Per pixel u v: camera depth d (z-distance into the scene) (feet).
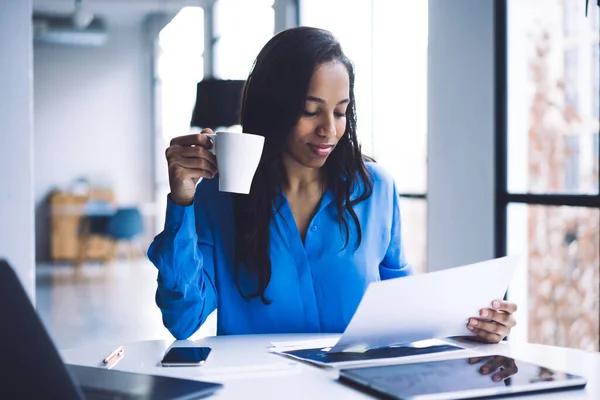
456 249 9.43
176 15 29.37
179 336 3.99
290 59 3.91
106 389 2.60
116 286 21.61
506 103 8.70
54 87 31.04
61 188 30.76
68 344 13.24
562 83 8.61
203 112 12.06
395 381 2.67
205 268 4.21
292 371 3.05
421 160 11.88
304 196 4.32
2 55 10.20
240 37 20.43
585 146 8.41
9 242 10.26
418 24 11.50
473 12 8.98
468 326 3.59
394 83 12.52
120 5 27.17
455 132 9.36
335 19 14.56
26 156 10.34
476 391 2.53
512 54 8.70
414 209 12.43
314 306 4.20
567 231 8.64
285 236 4.20
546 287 8.85
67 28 28.94
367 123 13.23
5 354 2.12
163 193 32.22
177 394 2.54
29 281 10.35
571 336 8.68
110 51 31.71
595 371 3.04
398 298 3.04
